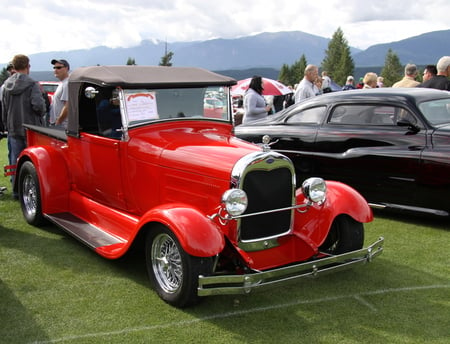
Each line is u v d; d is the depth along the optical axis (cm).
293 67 9262
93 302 361
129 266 434
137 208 441
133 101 430
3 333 314
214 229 337
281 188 386
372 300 372
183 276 336
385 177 576
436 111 575
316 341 310
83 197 511
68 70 717
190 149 397
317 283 404
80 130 491
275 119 698
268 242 383
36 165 521
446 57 773
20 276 409
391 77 8944
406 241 510
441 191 535
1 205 636
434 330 325
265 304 364
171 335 315
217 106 478
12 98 656
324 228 395
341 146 614
